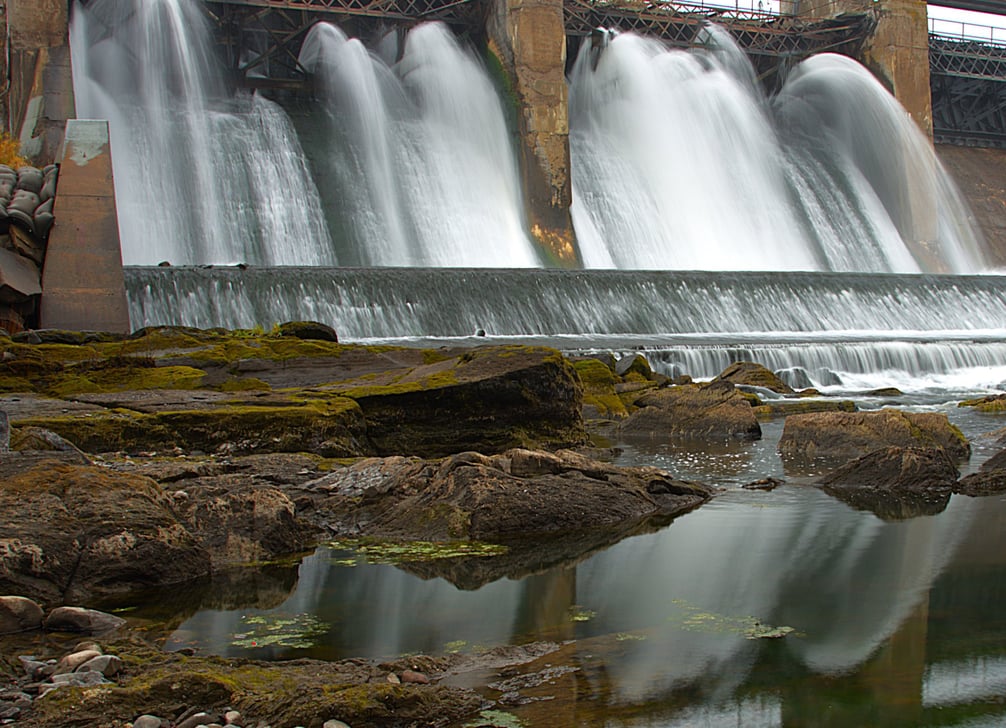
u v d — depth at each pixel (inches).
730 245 2342.5
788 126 2709.2
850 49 2726.4
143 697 201.3
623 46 2412.6
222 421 519.5
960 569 324.2
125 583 305.4
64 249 1047.6
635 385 946.7
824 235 2471.7
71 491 315.3
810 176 2581.2
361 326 1315.2
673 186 2370.8
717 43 2576.3
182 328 893.8
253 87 2222.0
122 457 461.1
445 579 319.9
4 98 1653.5
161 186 1941.4
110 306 1042.1
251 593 303.4
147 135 1972.2
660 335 1450.5
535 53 2151.8
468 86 2266.2
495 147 2219.5
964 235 2748.5
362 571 330.3
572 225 2180.1
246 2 2048.5
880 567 328.8
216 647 250.1
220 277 1254.3
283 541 359.9
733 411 749.3
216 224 1948.8
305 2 2114.9
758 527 398.9
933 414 627.2
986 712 200.1
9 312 975.6
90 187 1081.4
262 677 215.8
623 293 1501.0
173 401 565.0
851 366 1248.8
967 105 3233.3
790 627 261.6
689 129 2440.9
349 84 2202.3
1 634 259.0
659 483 458.3
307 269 1348.4
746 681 219.8
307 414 533.0
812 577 316.8
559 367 633.6
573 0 2358.5
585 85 2492.6
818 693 211.6
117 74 2058.3
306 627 267.7
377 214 2086.6
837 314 1631.4
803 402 956.0
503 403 608.1
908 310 1688.0
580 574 324.2
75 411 527.5
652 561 341.7
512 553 355.3
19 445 411.2
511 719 198.7
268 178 2034.9
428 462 446.9
